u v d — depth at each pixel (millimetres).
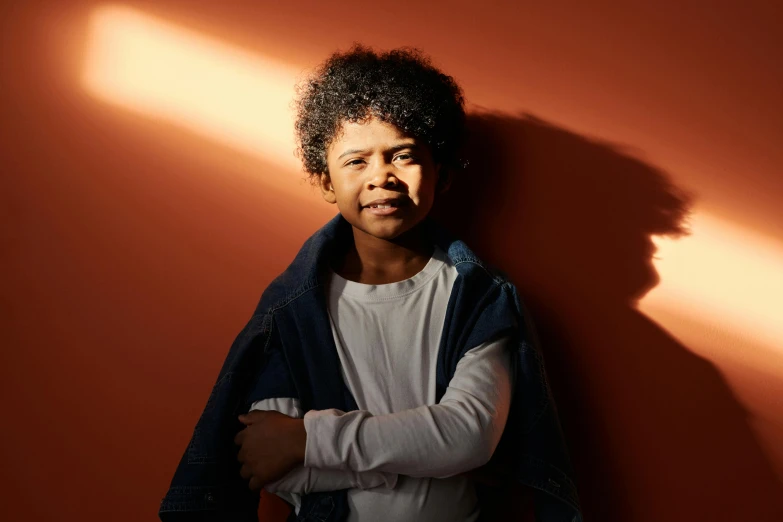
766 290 1290
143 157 1349
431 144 1118
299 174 1327
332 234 1184
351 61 1167
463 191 1322
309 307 1105
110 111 1356
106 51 1360
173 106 1351
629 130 1315
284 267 1324
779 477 1273
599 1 1331
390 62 1155
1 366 1340
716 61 1319
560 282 1304
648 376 1288
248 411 1102
